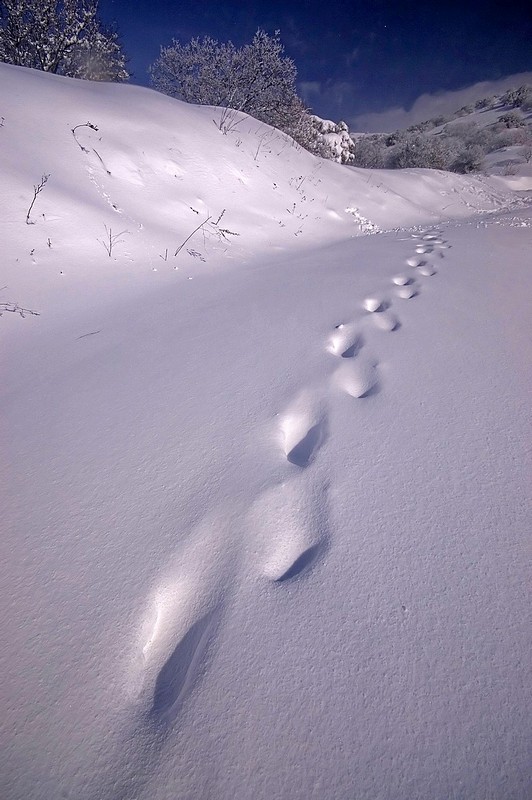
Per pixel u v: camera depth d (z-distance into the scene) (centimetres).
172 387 188
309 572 106
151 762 75
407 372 188
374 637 91
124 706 85
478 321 235
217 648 91
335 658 87
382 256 412
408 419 157
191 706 82
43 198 364
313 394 176
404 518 118
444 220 1017
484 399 166
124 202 453
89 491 136
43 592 106
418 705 79
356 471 135
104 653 93
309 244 583
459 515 118
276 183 721
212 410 170
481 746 73
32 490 138
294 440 156
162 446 152
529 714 76
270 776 72
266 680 85
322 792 70
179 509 125
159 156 548
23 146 410
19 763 77
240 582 104
